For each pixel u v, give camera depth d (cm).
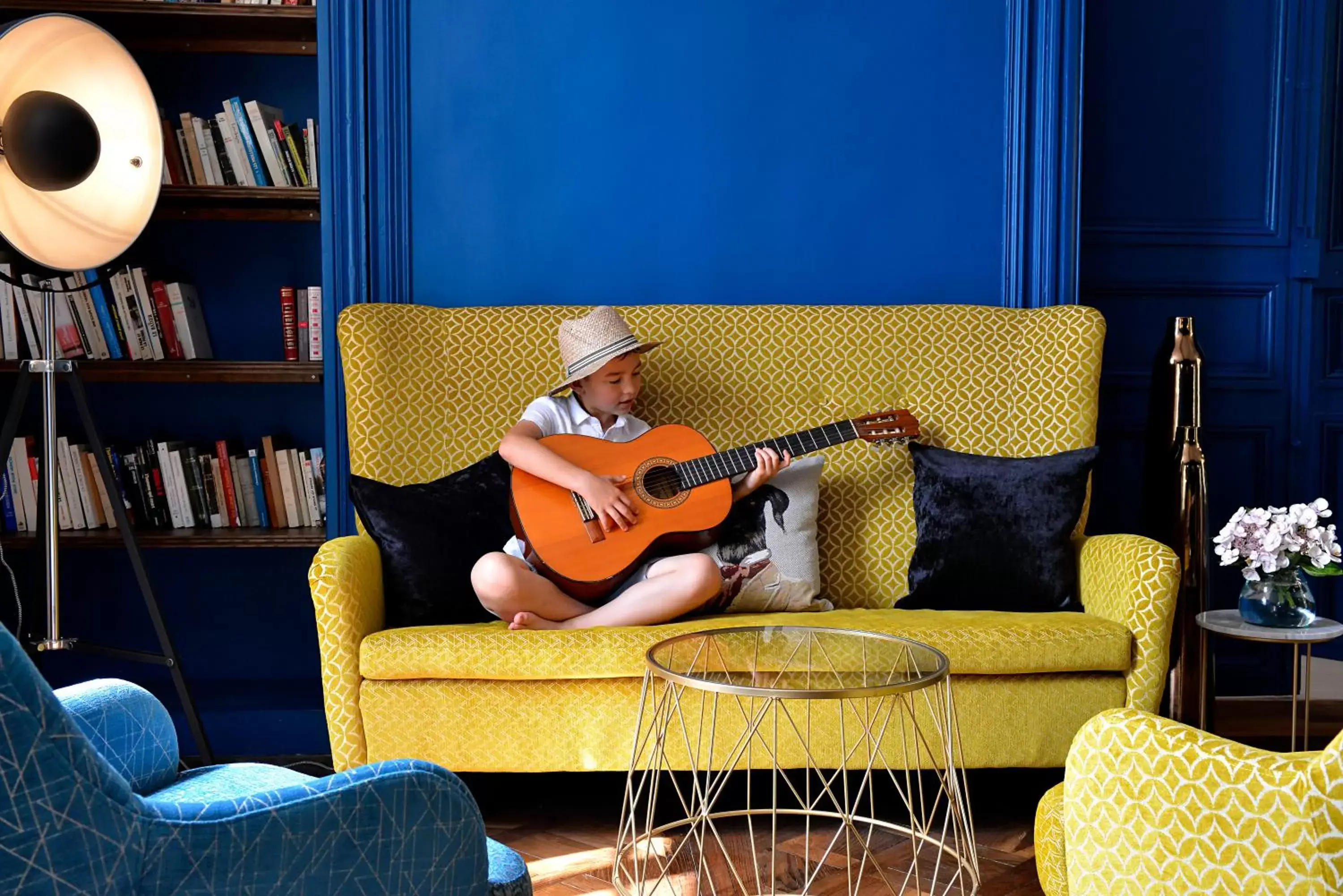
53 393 246
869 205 305
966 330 276
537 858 212
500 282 301
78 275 288
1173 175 327
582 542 231
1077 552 247
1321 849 92
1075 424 265
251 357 313
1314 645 348
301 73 312
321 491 296
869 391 272
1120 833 107
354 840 99
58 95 231
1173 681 269
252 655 317
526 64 300
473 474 250
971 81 304
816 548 251
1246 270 329
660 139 303
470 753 212
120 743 135
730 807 238
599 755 212
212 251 311
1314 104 326
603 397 254
